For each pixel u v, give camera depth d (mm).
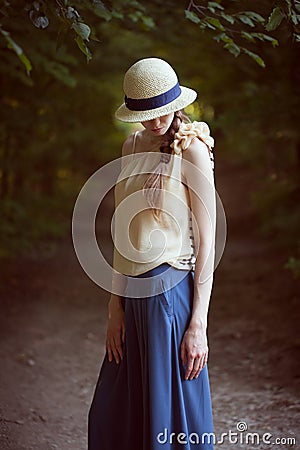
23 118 10820
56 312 8633
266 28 3830
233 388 5449
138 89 2994
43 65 7102
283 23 4375
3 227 12203
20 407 4980
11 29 6023
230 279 10555
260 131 10102
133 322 3146
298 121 9195
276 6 3850
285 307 8219
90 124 14594
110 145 17422
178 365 3053
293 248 11469
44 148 14531
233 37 4773
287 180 13586
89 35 3664
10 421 4598
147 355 3047
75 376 6004
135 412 3188
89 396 5441
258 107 8969
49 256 12773
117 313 3270
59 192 17172
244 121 9461
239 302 8875
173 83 3029
